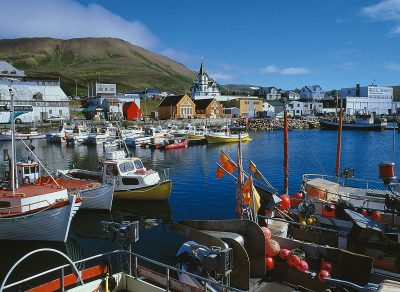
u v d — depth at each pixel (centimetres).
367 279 1294
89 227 2414
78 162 5394
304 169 4503
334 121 11612
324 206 1858
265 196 1970
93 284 1026
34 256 1911
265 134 9856
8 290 1553
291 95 18838
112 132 8331
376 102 16625
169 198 3134
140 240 2144
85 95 18988
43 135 8675
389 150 6328
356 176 4122
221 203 2964
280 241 1527
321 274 1298
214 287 1267
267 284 1352
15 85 10781
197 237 1450
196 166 4772
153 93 17988
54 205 2011
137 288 1048
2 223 1992
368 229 1458
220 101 15038
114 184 2873
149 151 6538
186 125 9888
